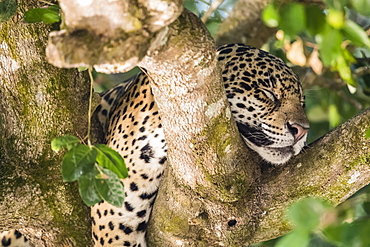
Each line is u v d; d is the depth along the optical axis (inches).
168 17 172.1
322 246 295.9
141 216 306.7
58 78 267.7
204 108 228.1
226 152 244.4
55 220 278.2
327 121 427.8
